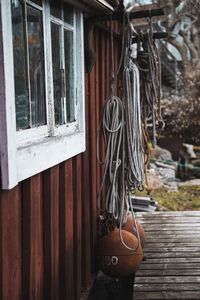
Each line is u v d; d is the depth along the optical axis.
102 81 4.36
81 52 3.41
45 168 2.54
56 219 2.88
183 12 14.88
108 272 3.70
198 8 14.72
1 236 2.01
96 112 4.14
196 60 15.05
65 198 3.07
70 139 3.08
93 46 3.94
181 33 15.59
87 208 3.81
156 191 8.88
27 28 2.36
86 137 3.75
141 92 3.87
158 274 3.65
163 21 14.94
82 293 3.63
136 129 3.31
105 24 4.22
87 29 3.58
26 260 2.35
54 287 2.81
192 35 15.50
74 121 3.37
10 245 2.13
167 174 10.30
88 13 3.51
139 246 3.71
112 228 3.88
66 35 3.19
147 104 3.89
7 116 1.97
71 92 3.35
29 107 2.40
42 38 2.62
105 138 3.29
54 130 2.80
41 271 2.64
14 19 2.17
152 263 3.90
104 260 3.66
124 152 3.28
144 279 3.55
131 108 3.27
